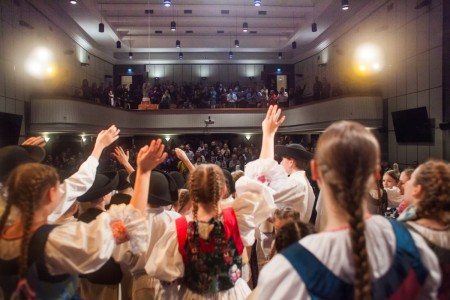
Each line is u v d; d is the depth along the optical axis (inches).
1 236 53.3
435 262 41.4
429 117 410.9
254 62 848.9
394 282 38.7
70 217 105.0
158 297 80.0
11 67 433.7
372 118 506.6
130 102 743.7
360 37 564.4
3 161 75.4
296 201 103.3
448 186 60.7
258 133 730.2
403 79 461.1
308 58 784.9
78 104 516.4
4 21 416.8
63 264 52.4
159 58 825.5
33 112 480.4
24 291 50.6
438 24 393.4
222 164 618.8
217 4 568.4
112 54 804.0
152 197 88.2
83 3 517.0
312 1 564.4
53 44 545.6
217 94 763.4
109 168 547.8
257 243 126.6
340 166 38.2
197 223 68.4
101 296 98.2
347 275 37.5
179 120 717.9
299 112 653.3
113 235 59.3
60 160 511.2
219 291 67.3
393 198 159.2
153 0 556.4
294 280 38.1
